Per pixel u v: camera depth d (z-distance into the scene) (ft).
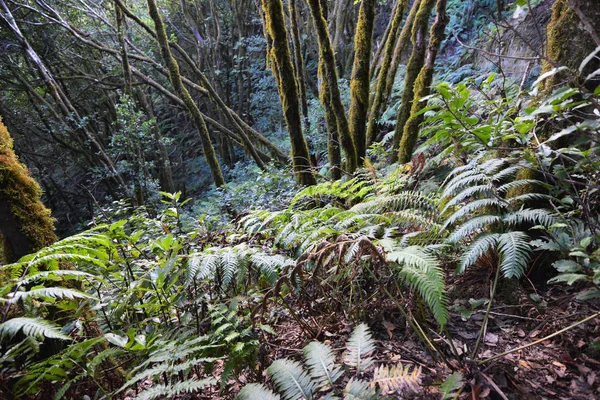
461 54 26.50
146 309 7.77
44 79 27.37
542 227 5.90
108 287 8.49
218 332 6.02
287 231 8.03
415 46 13.67
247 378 6.37
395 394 5.29
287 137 35.40
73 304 6.76
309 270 7.59
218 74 42.91
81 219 38.14
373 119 18.08
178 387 5.13
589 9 6.61
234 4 41.19
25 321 5.03
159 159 38.29
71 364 5.88
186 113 44.88
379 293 7.42
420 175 11.47
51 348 6.56
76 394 6.29
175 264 7.38
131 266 8.50
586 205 6.28
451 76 24.72
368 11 13.17
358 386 4.65
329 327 7.32
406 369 4.78
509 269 5.55
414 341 6.55
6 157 6.84
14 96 33.96
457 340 6.44
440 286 5.13
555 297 7.08
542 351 6.00
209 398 6.23
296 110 14.33
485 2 26.22
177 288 7.72
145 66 40.98
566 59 6.91
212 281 7.89
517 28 21.44
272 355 6.77
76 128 29.94
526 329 6.52
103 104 41.11
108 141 41.57
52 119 34.45
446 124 7.77
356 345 5.39
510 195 8.02
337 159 15.48
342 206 12.53
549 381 5.47
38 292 5.42
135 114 28.96
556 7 7.46
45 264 6.62
